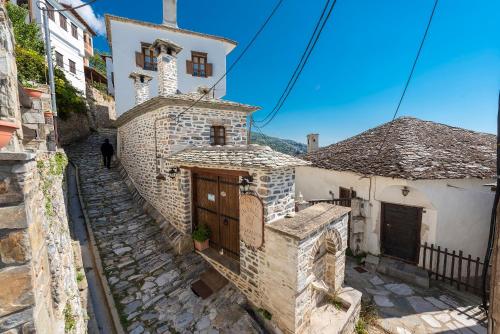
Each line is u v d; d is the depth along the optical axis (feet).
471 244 22.85
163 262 19.92
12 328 5.11
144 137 29.01
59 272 9.25
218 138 26.84
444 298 19.44
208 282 17.67
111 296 16.60
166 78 27.86
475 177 20.49
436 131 31.12
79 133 50.21
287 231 13.25
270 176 14.38
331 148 38.42
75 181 33.73
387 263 23.54
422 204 22.16
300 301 13.62
